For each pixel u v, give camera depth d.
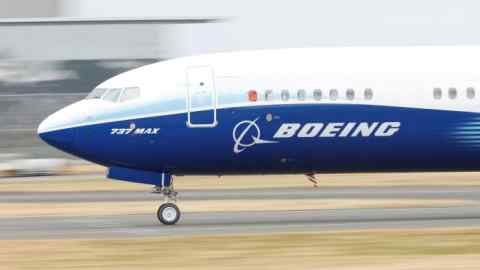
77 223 137.25
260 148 133.00
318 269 93.75
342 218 139.50
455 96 134.88
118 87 133.62
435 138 134.75
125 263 98.44
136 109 132.00
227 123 132.12
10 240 116.50
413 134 134.25
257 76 133.38
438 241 110.94
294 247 107.25
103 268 95.81
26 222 139.62
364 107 133.12
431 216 141.12
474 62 137.50
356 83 133.88
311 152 133.75
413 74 135.38
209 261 98.88
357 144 133.88
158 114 131.75
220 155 133.38
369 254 102.31
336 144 133.62
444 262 96.81
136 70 136.38
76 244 112.06
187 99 132.12
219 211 154.62
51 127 131.88
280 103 132.50
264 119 132.38
